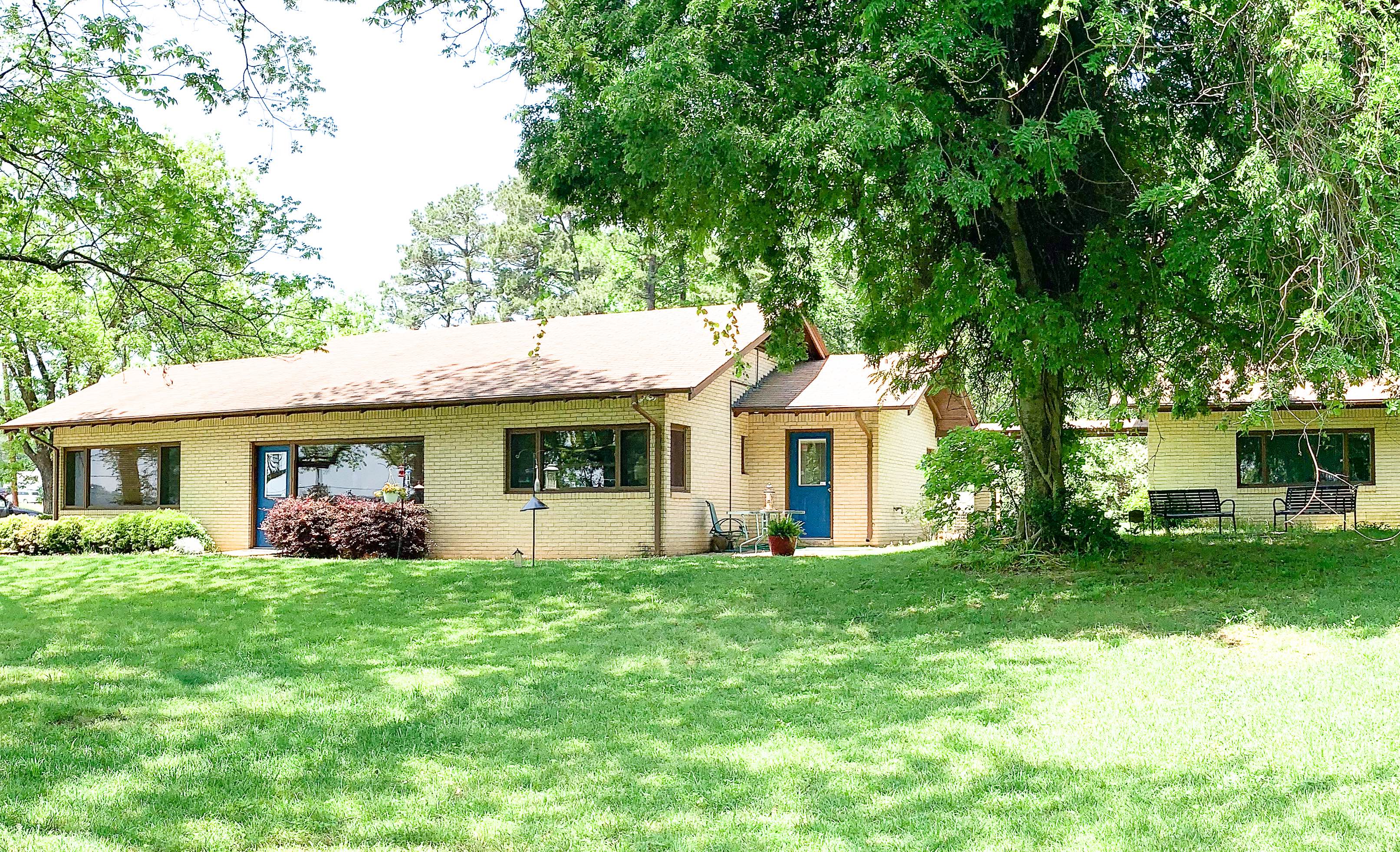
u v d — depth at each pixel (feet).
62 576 55.21
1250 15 31.27
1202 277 34.96
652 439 62.75
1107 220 40.75
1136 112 38.06
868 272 42.50
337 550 65.72
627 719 24.36
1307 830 15.72
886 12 33.37
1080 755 20.07
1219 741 20.51
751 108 35.42
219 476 76.18
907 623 35.91
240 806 18.25
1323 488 68.85
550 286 175.63
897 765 19.95
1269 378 35.55
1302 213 30.07
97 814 17.83
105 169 47.24
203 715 24.99
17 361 103.55
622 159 39.65
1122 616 34.71
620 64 38.19
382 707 25.71
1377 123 28.45
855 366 79.41
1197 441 76.23
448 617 39.99
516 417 66.54
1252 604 35.17
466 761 21.07
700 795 18.66
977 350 49.70
